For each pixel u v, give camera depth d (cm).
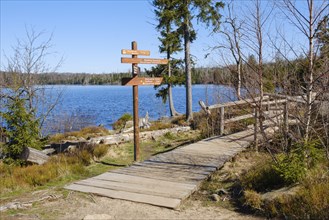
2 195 590
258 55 607
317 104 594
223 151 872
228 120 1100
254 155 834
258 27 596
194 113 1827
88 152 923
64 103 5056
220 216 481
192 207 522
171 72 2164
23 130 863
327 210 438
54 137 1360
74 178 724
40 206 513
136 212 489
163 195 552
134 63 852
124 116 1992
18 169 766
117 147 1074
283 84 606
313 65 555
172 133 1320
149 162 787
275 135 739
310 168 571
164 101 2194
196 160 788
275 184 572
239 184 613
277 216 465
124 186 600
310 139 604
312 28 550
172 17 1784
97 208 503
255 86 620
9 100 987
